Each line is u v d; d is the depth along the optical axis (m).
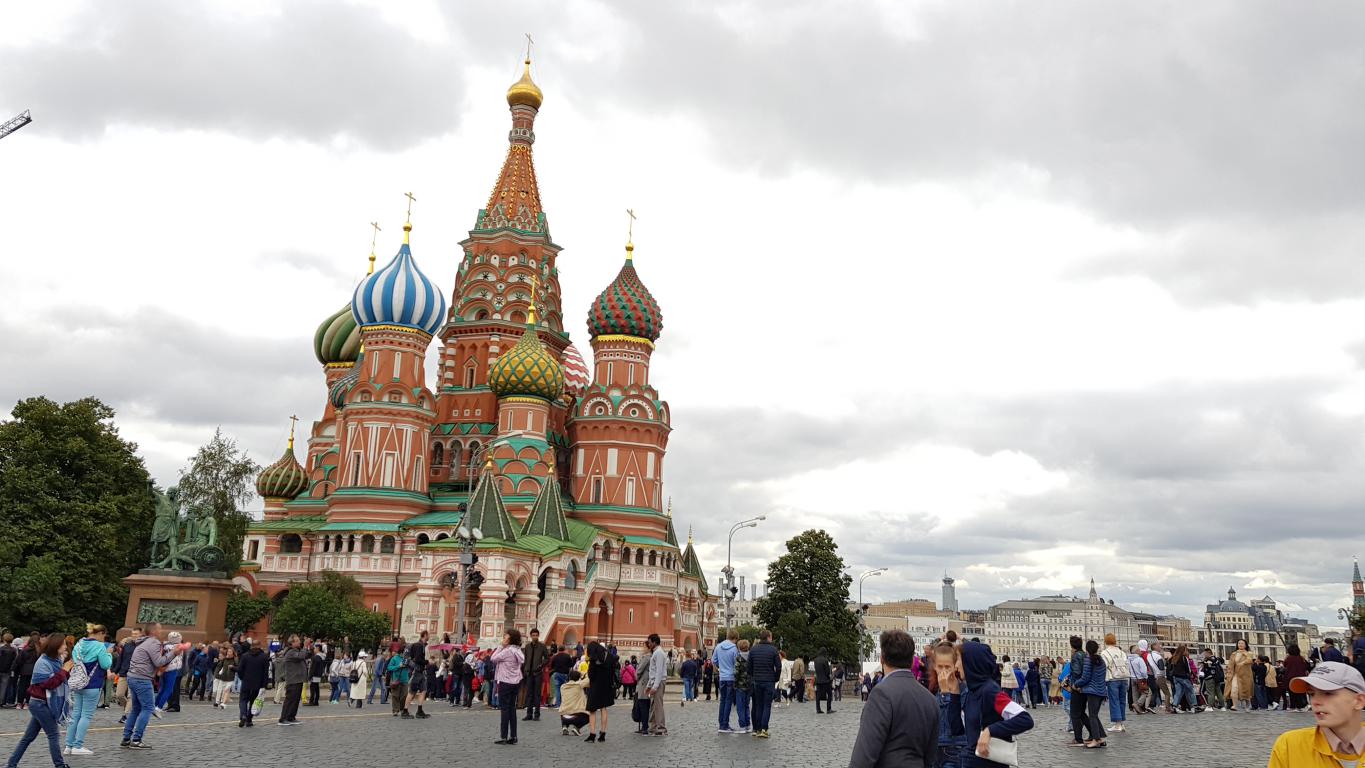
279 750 27.70
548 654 50.47
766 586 118.12
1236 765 25.45
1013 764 14.12
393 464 100.50
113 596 79.88
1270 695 50.16
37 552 76.62
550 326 119.31
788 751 28.94
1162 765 25.36
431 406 104.94
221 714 40.69
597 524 105.50
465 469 109.00
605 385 110.81
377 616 84.50
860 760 11.48
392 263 104.69
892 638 12.44
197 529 64.25
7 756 25.45
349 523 98.25
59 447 79.12
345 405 104.38
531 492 99.81
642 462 108.94
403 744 30.09
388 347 103.31
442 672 57.84
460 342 115.00
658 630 105.00
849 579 117.50
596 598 99.12
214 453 115.75
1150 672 47.16
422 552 86.12
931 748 11.88
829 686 49.25
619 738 32.88
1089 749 29.31
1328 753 9.22
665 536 109.81
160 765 24.08
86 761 24.55
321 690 65.56
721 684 35.34
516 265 116.81
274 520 113.38
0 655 39.75
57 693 23.23
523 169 122.81
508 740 30.48
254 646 35.00
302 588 85.19
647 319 112.50
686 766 25.12
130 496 82.19
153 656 27.91
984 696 14.67
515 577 86.25
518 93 124.06
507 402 104.50
